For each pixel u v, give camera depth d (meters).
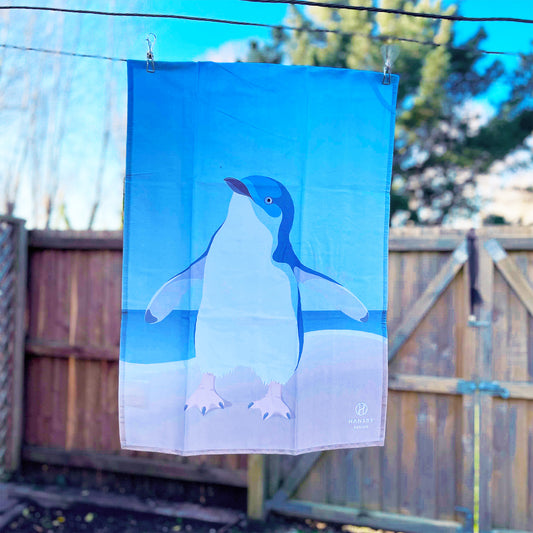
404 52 8.06
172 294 2.11
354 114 2.18
